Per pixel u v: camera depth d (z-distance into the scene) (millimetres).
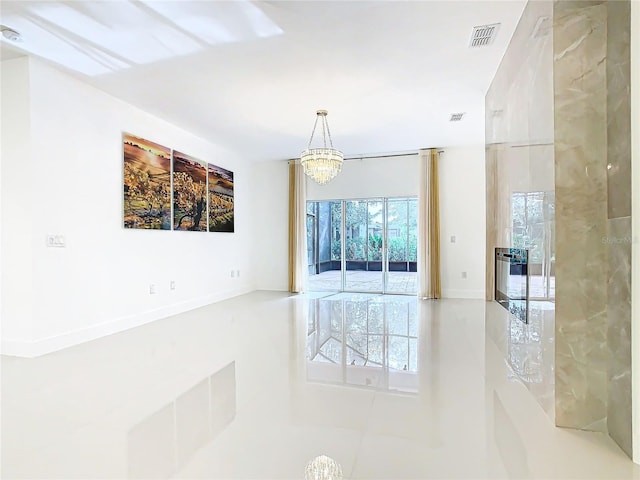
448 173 7578
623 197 2145
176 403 2744
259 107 5062
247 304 6855
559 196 2391
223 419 2504
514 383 3129
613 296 2244
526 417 2529
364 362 3662
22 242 3840
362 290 8484
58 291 4086
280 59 3721
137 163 5180
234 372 3377
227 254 7551
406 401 2783
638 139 2004
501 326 3883
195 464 2004
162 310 5680
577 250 2367
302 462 2021
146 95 4676
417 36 3326
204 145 6801
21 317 3850
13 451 2135
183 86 4398
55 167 4059
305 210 8414
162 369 3453
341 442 2223
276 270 8617
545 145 2578
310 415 2561
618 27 2180
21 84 3812
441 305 6703
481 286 7453
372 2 2846
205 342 4355
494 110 4172
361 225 8484
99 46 3498
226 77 4145
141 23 3105
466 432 2334
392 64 3848
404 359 3756
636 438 2012
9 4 2832
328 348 4133
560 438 2260
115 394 2904
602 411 2336
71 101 4227
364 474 1914
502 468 1958
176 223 6004
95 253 4543
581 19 2340
